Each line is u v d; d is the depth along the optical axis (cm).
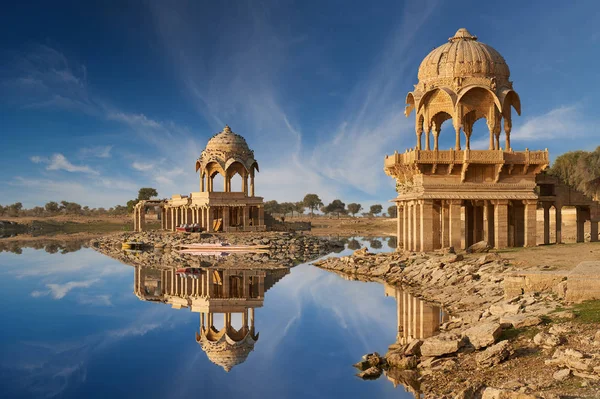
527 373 2100
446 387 2206
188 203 11894
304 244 10175
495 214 5803
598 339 2186
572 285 2862
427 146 5916
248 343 3681
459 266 4828
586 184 10056
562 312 2664
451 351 2533
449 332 3025
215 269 7606
